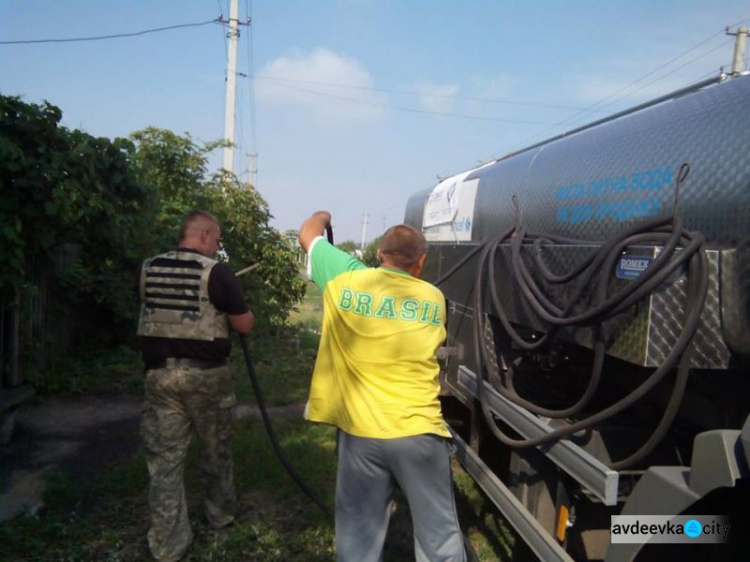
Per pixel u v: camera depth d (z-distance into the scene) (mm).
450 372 4504
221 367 3615
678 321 2266
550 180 4117
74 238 7418
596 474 2373
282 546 3760
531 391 3750
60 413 6410
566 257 2969
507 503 3078
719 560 2057
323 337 2830
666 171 2887
